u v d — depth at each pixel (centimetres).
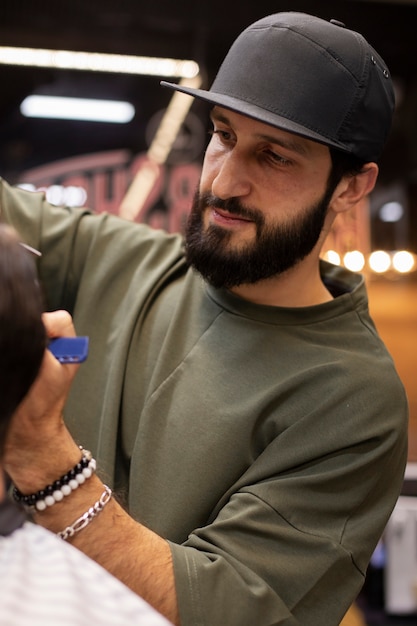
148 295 127
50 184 302
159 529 112
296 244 116
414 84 309
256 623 99
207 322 123
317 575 104
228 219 115
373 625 229
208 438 113
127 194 304
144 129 304
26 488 92
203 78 302
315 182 116
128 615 57
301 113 112
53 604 53
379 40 305
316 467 110
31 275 60
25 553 58
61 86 300
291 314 121
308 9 296
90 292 130
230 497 111
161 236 136
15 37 292
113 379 120
